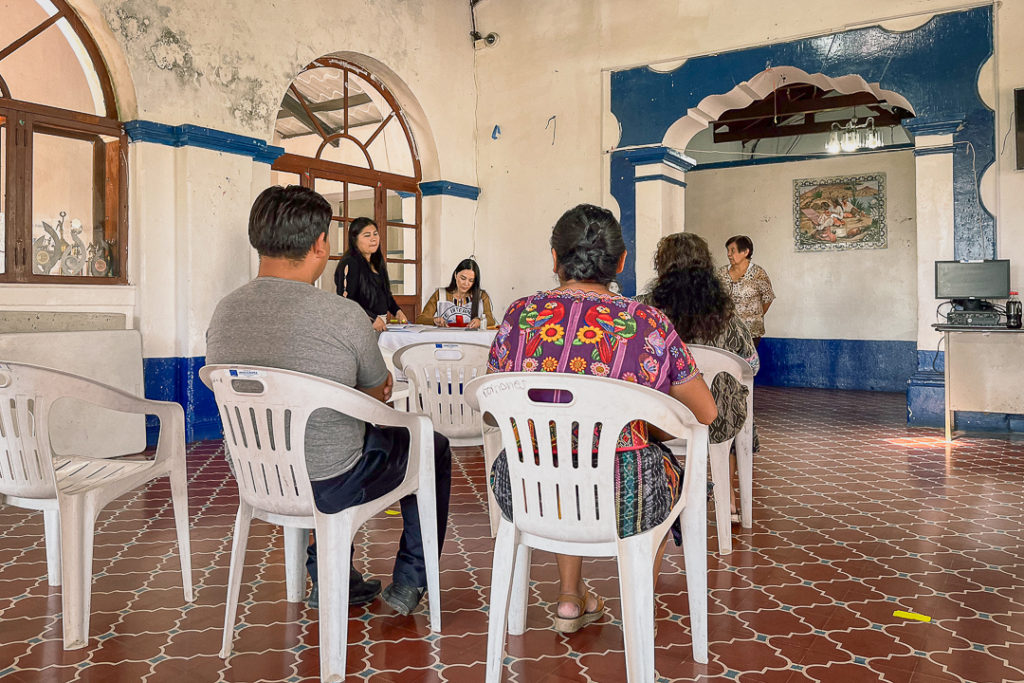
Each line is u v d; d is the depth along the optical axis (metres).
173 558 3.11
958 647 2.29
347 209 7.32
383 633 2.41
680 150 7.65
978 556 3.09
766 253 9.84
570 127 7.78
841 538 3.33
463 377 3.23
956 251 6.09
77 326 5.13
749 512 3.49
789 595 2.70
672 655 2.24
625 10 7.46
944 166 6.11
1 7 4.78
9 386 2.25
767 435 5.99
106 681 2.10
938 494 4.09
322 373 2.11
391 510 3.79
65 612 2.29
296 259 2.21
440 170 7.91
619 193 7.54
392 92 7.67
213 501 4.01
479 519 3.67
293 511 2.09
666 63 7.27
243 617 2.54
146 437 5.39
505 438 1.95
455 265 8.08
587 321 1.99
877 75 6.36
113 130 5.33
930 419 6.32
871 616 2.52
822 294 9.52
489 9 8.20
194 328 5.59
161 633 2.41
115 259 5.38
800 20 6.66
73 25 5.18
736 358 2.93
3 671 2.15
